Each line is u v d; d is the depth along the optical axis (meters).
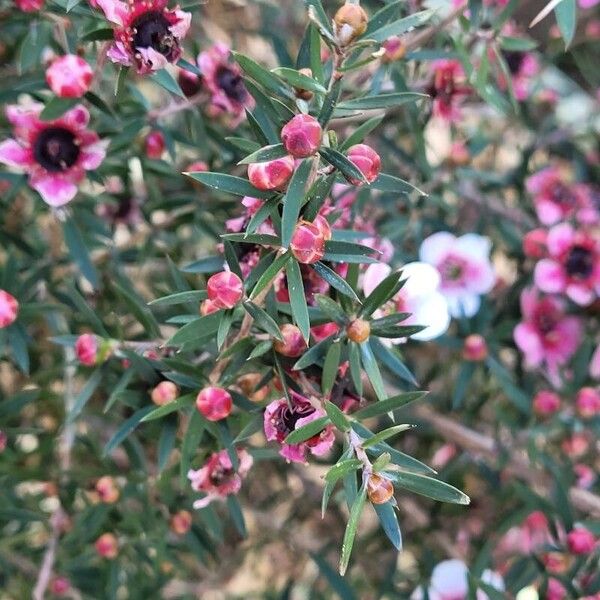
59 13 0.15
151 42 0.13
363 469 0.10
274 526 0.25
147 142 0.19
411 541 0.23
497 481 0.21
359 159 0.11
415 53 0.17
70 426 0.19
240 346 0.12
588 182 0.23
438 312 0.15
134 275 0.24
